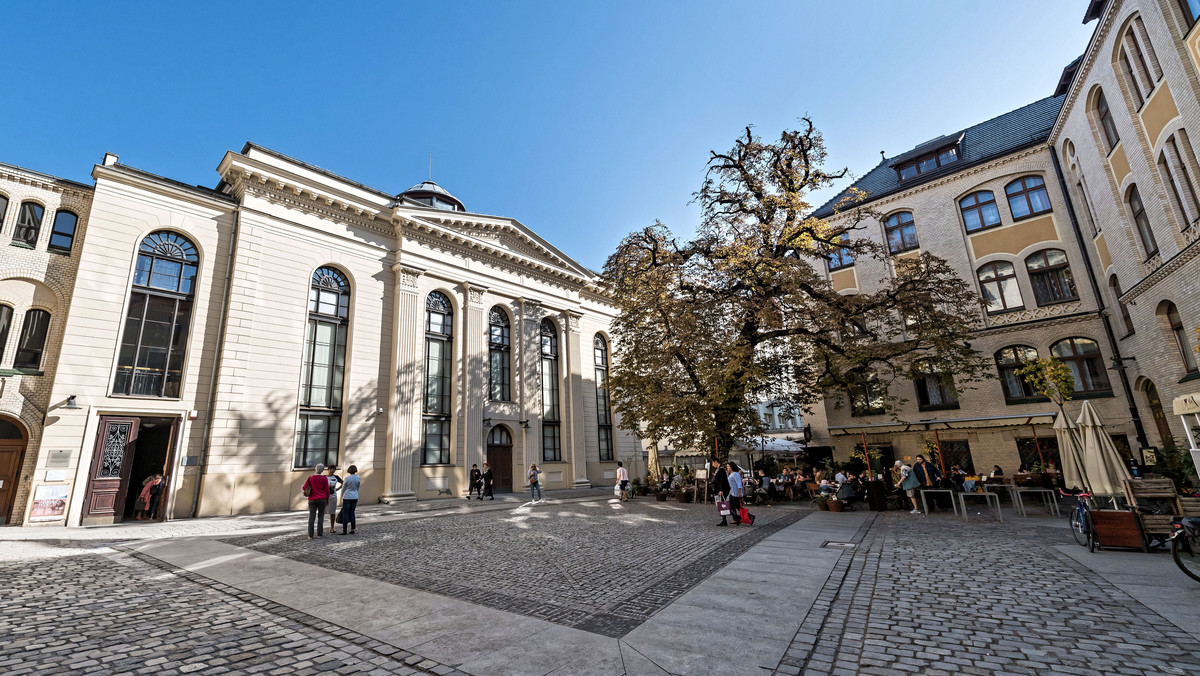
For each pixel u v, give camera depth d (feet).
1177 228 48.98
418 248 79.66
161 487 54.34
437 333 81.05
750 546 33.71
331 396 67.82
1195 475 46.98
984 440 72.38
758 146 61.26
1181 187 47.70
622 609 20.86
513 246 94.89
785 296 57.26
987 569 25.39
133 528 45.98
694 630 17.90
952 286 59.00
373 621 19.44
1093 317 67.41
